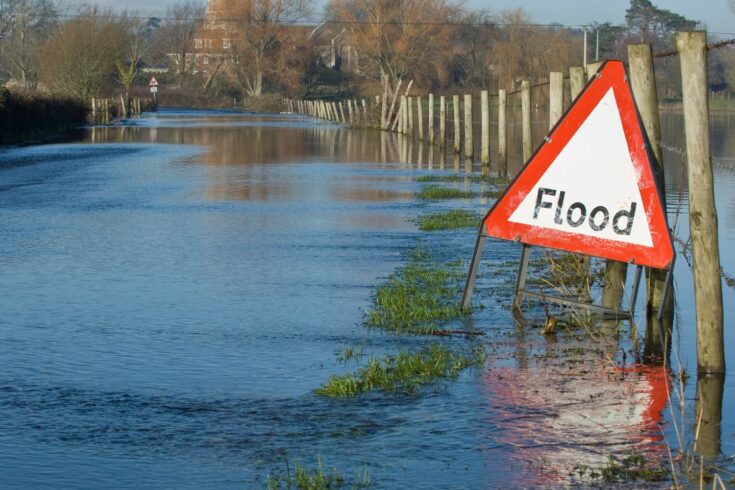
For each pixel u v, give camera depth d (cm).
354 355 1042
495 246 1811
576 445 762
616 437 780
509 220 1184
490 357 1029
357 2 10644
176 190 2875
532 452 747
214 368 995
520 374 961
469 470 710
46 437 787
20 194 2741
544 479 693
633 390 909
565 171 1147
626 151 1109
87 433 796
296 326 1177
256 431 799
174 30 17488
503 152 3338
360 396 891
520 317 1216
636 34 11694
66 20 8525
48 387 927
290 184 3091
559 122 1143
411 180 3259
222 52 13800
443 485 682
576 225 1139
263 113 12275
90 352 1057
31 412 850
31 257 1678
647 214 1096
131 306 1290
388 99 7925
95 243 1839
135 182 3127
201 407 864
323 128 7694
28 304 1302
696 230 962
